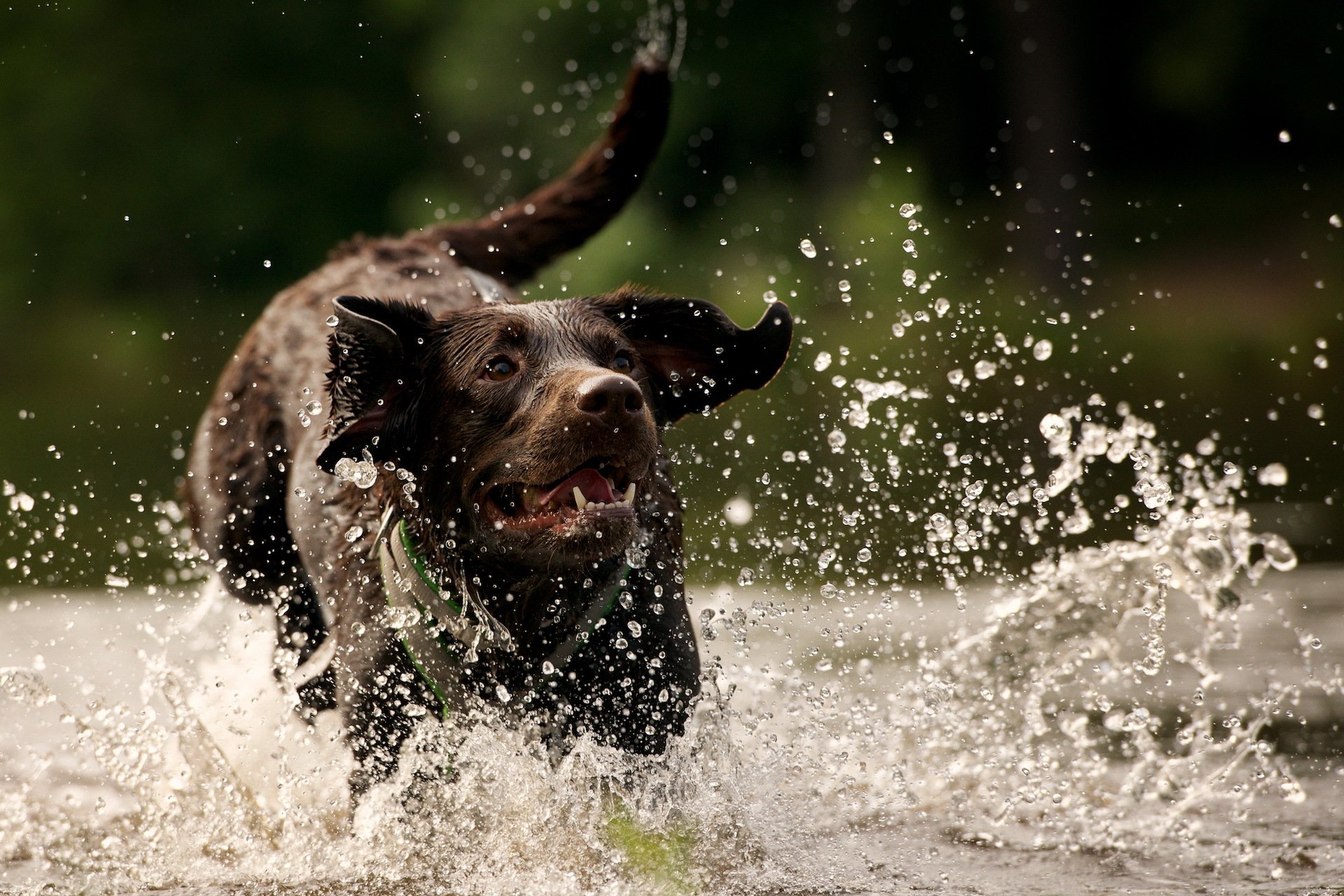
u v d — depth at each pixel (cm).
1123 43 5178
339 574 795
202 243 4909
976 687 1000
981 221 4328
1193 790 818
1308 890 694
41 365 4056
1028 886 710
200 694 925
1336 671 1061
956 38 4769
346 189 4975
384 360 739
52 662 1168
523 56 4009
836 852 764
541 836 755
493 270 1034
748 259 3956
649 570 769
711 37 4303
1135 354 3056
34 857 780
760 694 948
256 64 4959
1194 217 4438
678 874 724
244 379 958
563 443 690
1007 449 2047
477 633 753
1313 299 3538
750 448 2027
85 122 4884
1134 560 957
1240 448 2166
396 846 768
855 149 4312
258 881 744
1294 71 4906
